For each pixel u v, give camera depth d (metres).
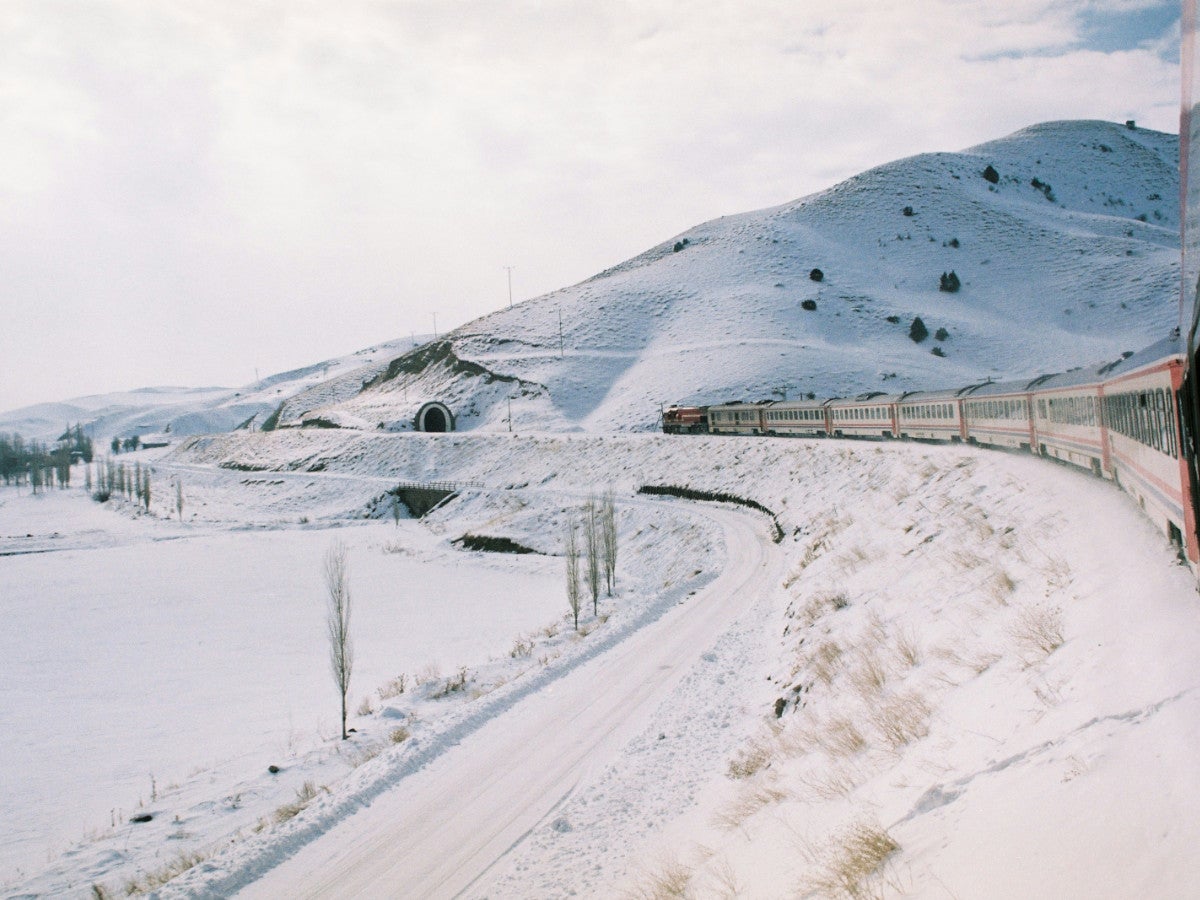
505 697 21.20
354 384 190.38
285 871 12.38
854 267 156.75
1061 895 4.23
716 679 19.86
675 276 165.25
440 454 106.38
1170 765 4.87
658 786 13.60
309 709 28.20
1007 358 116.50
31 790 21.48
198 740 25.33
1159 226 184.38
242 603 51.03
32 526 105.19
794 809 9.11
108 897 13.35
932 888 5.13
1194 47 3.97
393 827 13.66
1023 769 6.08
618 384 123.00
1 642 41.78
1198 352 7.18
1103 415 18.11
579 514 64.00
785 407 65.62
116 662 36.94
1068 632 8.80
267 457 138.88
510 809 13.90
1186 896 3.62
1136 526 12.82
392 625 42.31
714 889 8.04
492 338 154.12
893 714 9.98
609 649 25.45
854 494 35.31
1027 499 18.19
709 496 58.25
